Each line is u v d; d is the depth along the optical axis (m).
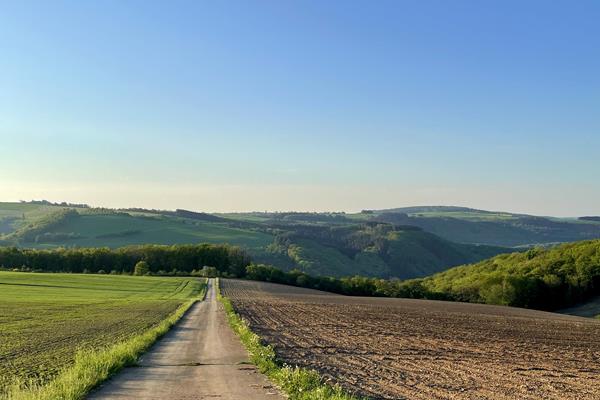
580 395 18.70
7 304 68.50
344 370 21.73
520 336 42.56
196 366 21.05
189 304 70.12
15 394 14.45
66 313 55.44
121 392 15.65
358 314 59.50
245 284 125.50
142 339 28.59
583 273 104.56
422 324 49.75
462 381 20.45
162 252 158.62
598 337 44.31
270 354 23.47
